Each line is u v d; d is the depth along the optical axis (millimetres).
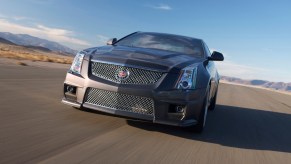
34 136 3891
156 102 4602
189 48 6098
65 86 5121
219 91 19609
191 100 4691
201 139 4871
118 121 5246
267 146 5043
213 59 6035
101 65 4848
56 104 6098
